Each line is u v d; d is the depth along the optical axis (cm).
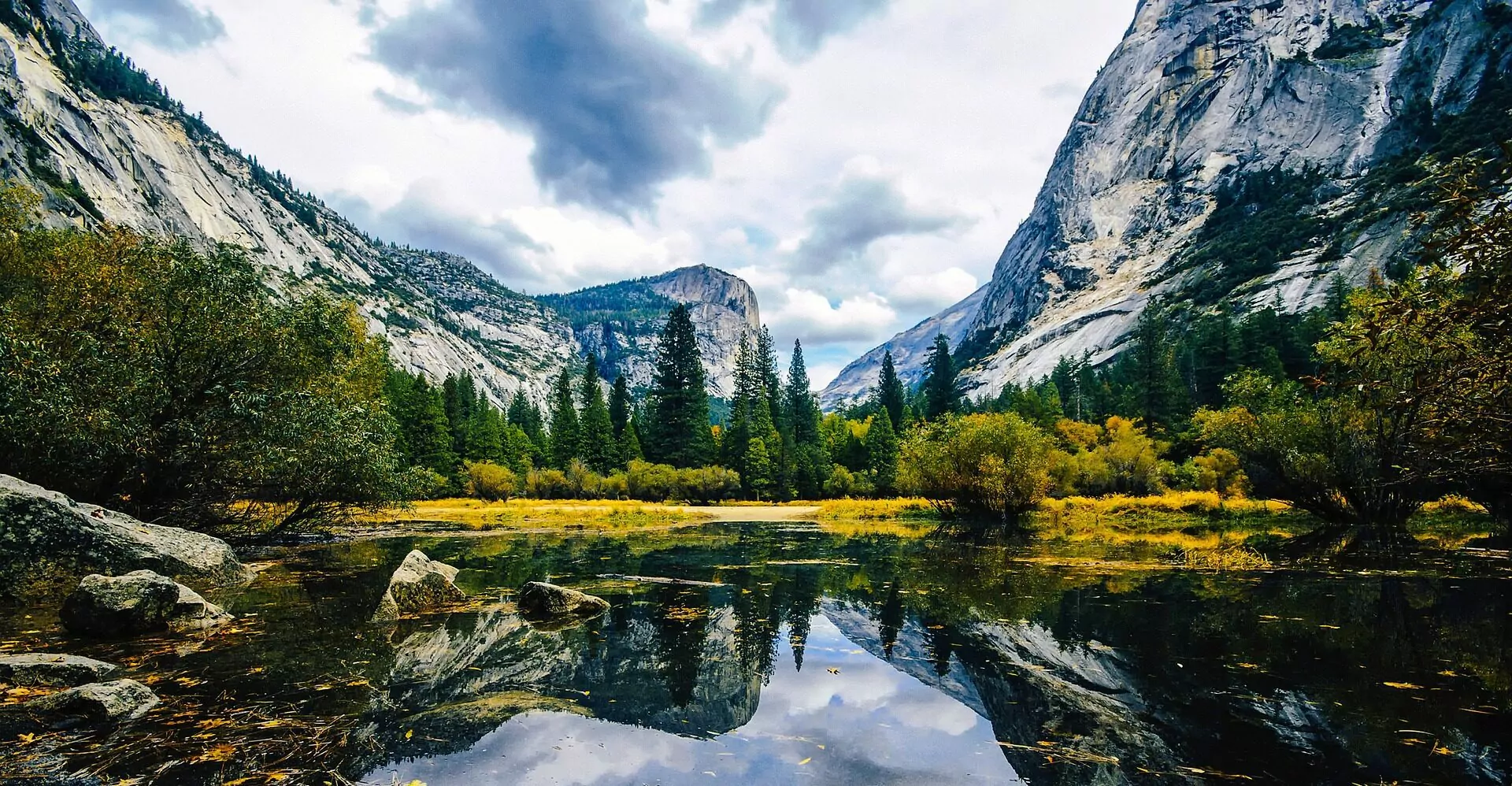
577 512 3203
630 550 1562
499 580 1056
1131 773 348
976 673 544
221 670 529
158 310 1141
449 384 5638
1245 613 768
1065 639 656
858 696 490
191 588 903
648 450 5403
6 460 988
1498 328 305
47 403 960
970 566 1231
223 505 1373
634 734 409
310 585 957
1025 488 2380
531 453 5731
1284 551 1377
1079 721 430
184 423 1086
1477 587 930
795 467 5012
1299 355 4725
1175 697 473
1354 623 711
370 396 1925
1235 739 395
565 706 461
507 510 3266
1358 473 1705
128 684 445
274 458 1187
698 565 1278
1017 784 336
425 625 709
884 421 5347
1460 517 2019
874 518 2894
